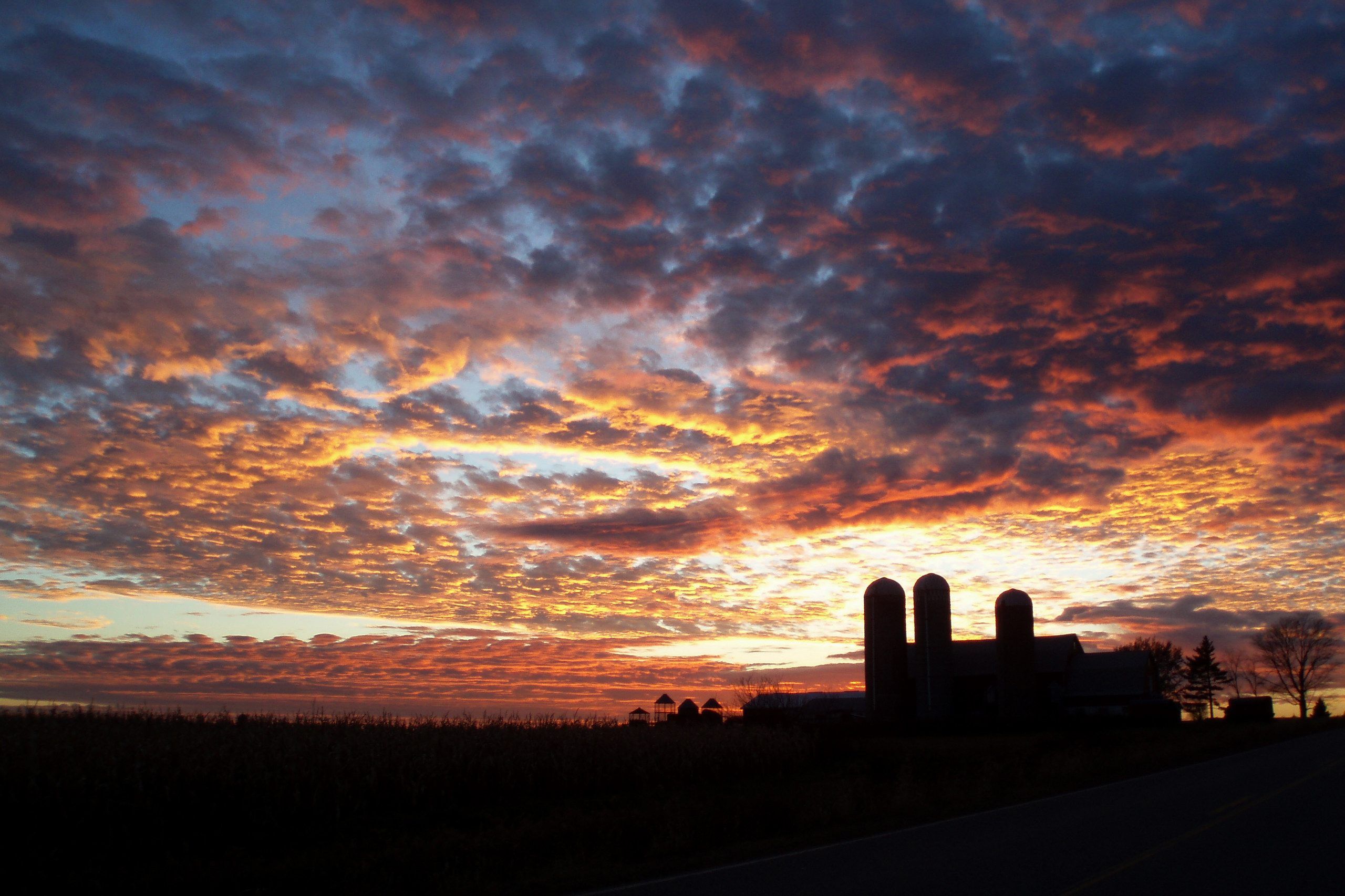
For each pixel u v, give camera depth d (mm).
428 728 32000
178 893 14242
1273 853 13516
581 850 16281
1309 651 121375
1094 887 11109
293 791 22453
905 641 71438
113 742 22000
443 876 14594
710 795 27938
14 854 17266
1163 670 124500
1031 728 69312
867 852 14523
